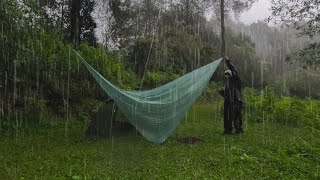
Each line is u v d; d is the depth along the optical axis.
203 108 25.48
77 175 8.34
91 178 8.09
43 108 17.42
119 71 20.58
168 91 13.03
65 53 18.89
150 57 31.52
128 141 13.12
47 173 8.55
